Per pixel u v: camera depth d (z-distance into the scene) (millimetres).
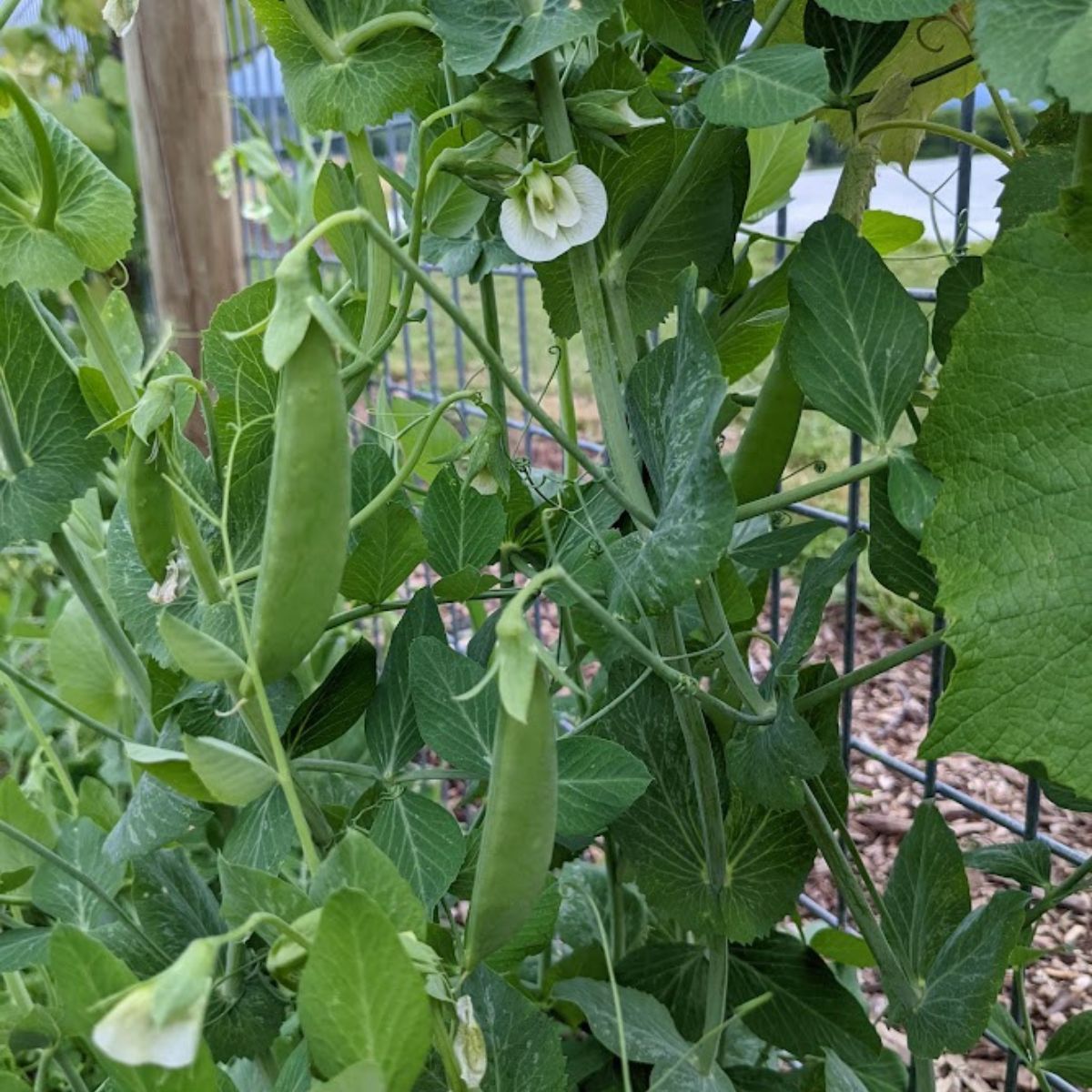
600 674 526
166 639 247
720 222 370
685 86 376
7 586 953
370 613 415
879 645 1190
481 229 422
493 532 396
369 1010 216
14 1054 428
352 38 313
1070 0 238
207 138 997
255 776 263
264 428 388
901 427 855
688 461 293
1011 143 370
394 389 1031
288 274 234
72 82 1395
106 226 343
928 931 403
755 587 474
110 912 444
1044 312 278
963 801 479
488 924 253
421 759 933
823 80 287
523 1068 318
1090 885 409
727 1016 458
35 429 385
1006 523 283
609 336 331
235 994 404
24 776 858
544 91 303
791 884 408
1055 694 273
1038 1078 422
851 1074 382
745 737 359
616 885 525
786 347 389
